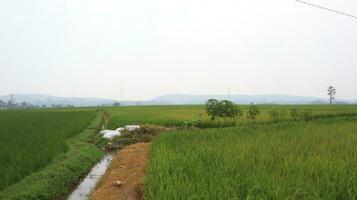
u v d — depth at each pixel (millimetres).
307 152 11852
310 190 7312
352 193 7113
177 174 8977
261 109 53531
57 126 25203
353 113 36438
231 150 12188
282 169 9258
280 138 15570
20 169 11609
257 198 6973
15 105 172625
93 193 10875
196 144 14320
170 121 31750
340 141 13945
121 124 30125
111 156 18406
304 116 31266
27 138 17750
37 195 10250
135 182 10203
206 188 7508
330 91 144000
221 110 29500
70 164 13656
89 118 35219
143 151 15977
